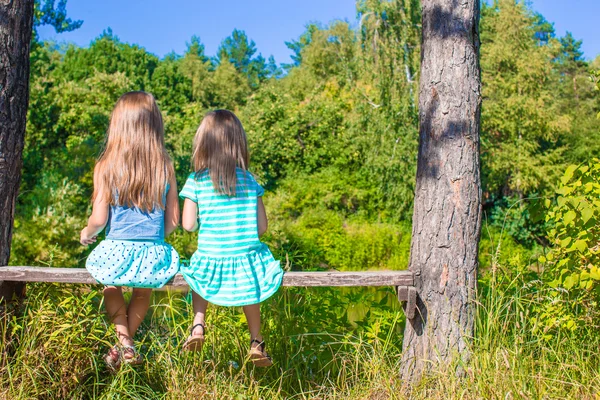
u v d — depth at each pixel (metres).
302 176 18.22
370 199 17.30
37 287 3.18
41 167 14.29
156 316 3.70
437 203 3.25
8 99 3.07
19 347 2.90
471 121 3.29
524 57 19.59
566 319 3.42
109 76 20.81
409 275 3.19
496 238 14.38
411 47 15.05
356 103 16.83
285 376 3.41
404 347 3.33
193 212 2.93
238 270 2.86
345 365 3.50
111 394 2.84
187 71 38.66
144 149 2.87
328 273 3.03
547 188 19.27
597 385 3.09
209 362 3.20
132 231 2.84
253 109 19.94
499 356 3.08
